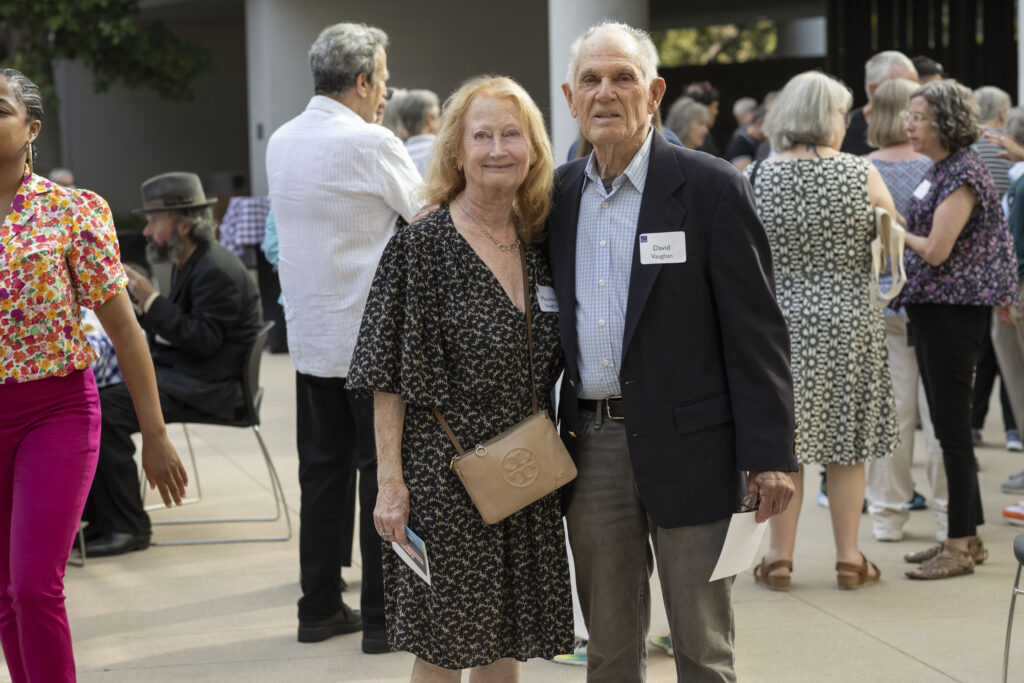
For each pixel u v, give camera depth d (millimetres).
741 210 2480
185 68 15734
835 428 4070
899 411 4852
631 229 2545
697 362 2496
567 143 9516
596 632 2707
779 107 4039
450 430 2537
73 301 2656
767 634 3771
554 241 2635
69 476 2611
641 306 2480
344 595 4297
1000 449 6492
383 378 2533
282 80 13586
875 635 3742
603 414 2617
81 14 14578
